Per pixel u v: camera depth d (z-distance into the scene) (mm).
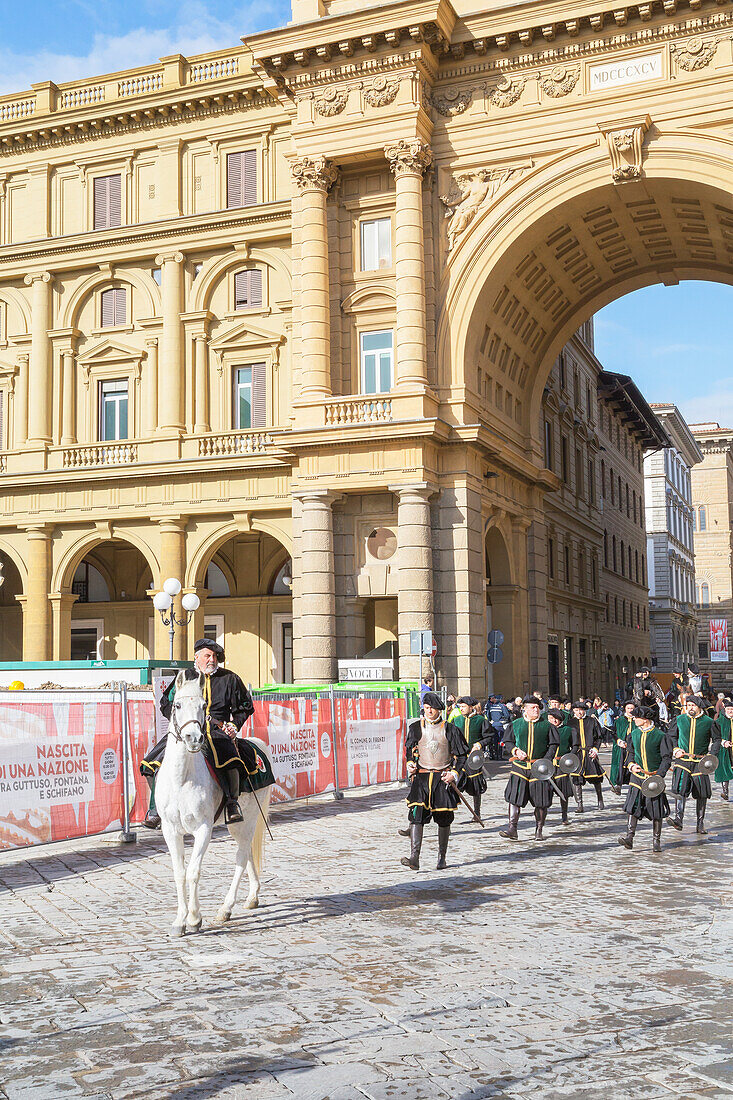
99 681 23250
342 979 8898
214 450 36375
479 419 33188
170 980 8922
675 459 97312
